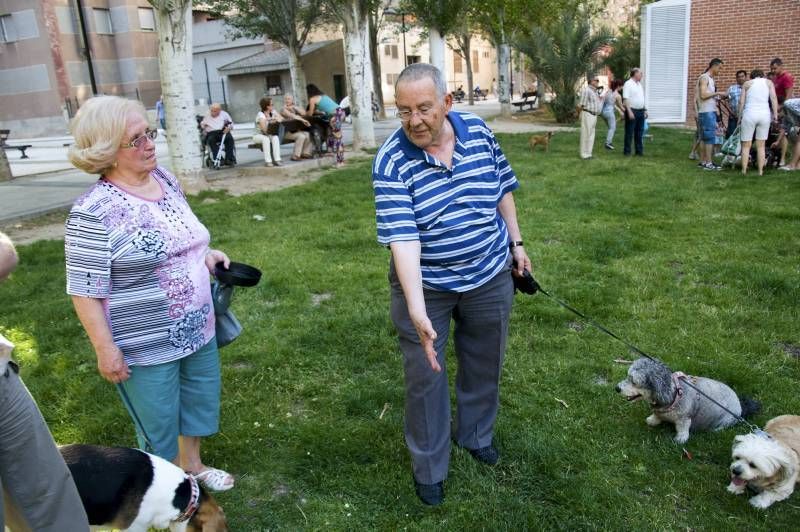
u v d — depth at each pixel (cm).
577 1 2789
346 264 646
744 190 920
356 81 1533
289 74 3744
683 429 330
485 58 6581
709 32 1866
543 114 2795
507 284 295
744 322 475
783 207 801
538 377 405
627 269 600
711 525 277
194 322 268
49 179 1396
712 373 399
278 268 634
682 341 446
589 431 348
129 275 246
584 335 464
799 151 1066
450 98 257
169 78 1023
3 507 187
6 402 189
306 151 1394
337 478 316
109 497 226
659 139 1619
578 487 301
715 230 718
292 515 292
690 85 1944
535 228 755
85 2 3934
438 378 289
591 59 2331
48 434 204
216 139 1380
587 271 597
